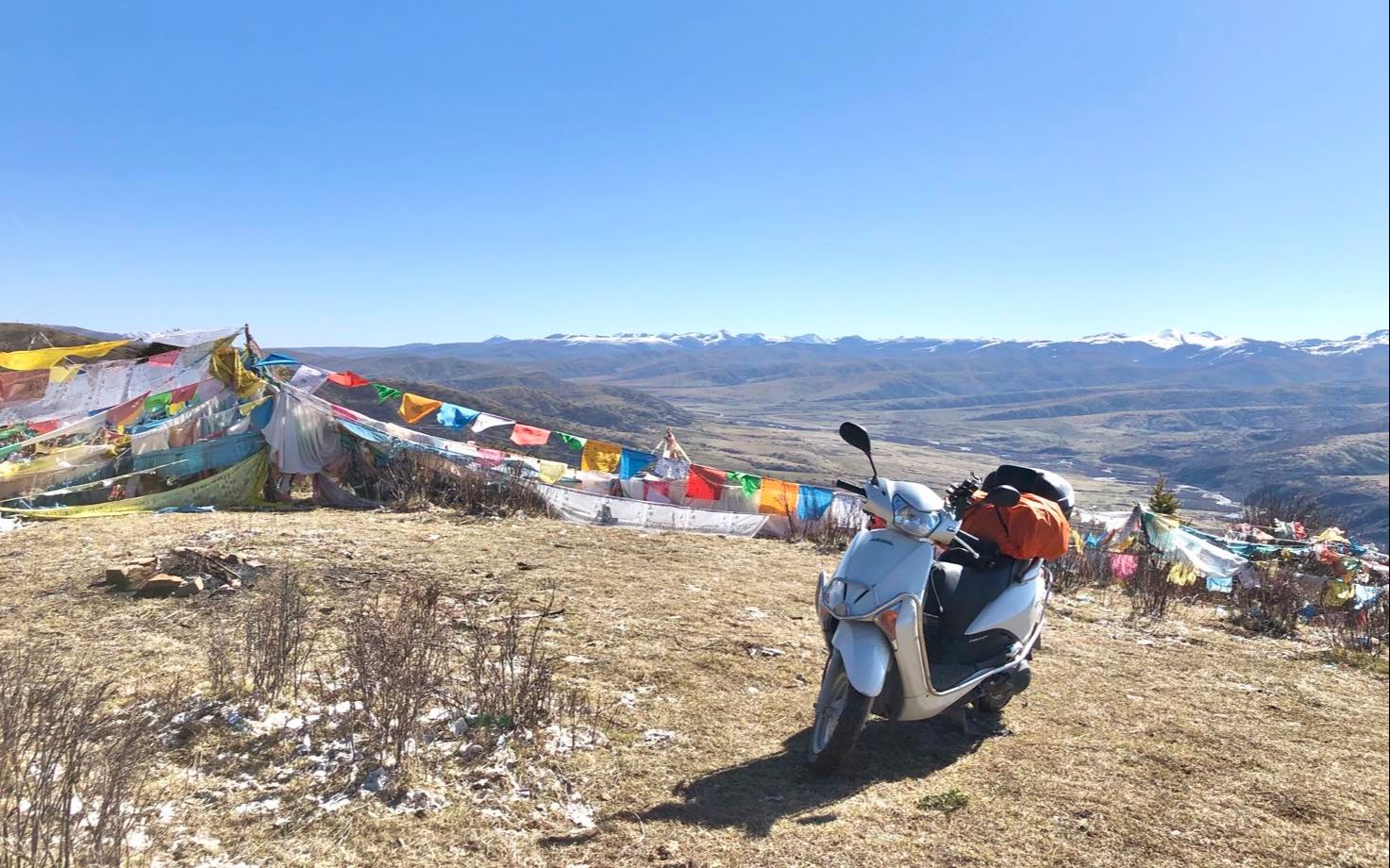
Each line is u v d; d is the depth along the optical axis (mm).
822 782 3953
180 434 9117
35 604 5371
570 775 3758
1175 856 3545
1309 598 9336
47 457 8508
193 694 4117
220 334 9625
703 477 11117
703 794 3719
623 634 5727
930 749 4500
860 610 4008
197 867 2832
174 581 5668
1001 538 4789
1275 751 4820
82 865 2639
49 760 3111
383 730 3754
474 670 4598
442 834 3201
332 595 5957
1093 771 4348
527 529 8805
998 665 4590
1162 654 6816
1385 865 3604
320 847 3043
